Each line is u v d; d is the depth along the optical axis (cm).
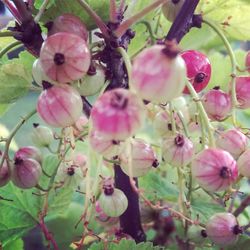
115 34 7
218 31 9
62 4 8
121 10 8
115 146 7
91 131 7
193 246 10
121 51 7
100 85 8
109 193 8
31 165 9
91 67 8
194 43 11
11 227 10
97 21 7
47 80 8
